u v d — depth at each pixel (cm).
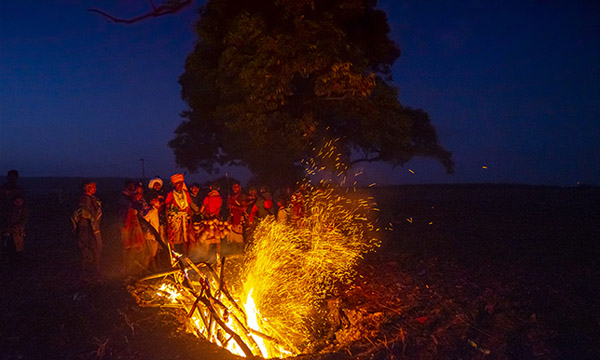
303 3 1219
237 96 1328
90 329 559
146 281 686
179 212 814
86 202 760
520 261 862
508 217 1377
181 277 666
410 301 697
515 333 580
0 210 857
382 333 609
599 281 734
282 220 973
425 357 539
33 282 739
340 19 1380
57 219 1532
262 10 1330
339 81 1270
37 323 569
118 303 622
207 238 848
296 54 1231
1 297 666
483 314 640
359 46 1434
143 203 768
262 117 1271
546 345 547
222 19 1366
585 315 614
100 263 870
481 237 1092
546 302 659
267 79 1214
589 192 1994
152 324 577
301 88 1435
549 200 1772
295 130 1306
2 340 532
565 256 888
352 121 1599
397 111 1499
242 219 938
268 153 1408
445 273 810
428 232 1162
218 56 1395
